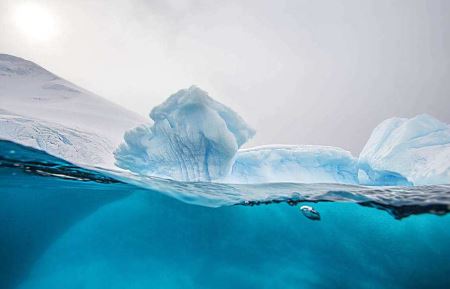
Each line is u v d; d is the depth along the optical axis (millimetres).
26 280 3785
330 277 4285
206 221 4992
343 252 4758
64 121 13375
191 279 4020
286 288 3996
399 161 9633
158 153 8375
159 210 5113
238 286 3955
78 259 4094
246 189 6473
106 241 4438
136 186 5156
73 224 4676
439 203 5043
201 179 8109
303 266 4441
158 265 4152
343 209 5367
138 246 4430
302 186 7496
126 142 8656
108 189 5223
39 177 4707
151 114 8148
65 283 3764
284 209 5336
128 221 4910
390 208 5105
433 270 4637
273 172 10695
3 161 4324
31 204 4812
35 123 10078
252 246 4754
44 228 4523
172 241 4629
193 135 7781
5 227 4383
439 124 10203
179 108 7801
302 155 11289
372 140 11672
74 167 4785
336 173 11781
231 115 8227
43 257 4094
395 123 11180
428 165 8750
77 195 5109
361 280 4281
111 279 3846
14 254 4078
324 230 5070
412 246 4984
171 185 5742
